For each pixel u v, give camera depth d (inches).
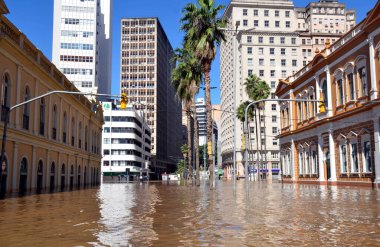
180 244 310.7
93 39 4404.5
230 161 4722.0
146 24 6210.6
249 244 310.3
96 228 398.6
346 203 713.0
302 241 322.7
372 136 1311.5
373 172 1305.4
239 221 454.0
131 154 4542.3
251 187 1636.3
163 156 6820.9
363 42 1373.0
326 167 1695.4
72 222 447.8
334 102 1609.3
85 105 1961.1
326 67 1660.9
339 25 5792.3
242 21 4485.7
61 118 1518.2
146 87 6122.1
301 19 5905.5
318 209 599.8
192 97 1653.5
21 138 1096.8
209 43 1299.2
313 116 1825.8
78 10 4402.1
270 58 4436.5
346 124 1489.9
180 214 533.6
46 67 1328.7
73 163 1752.0
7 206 662.5
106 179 4443.9
